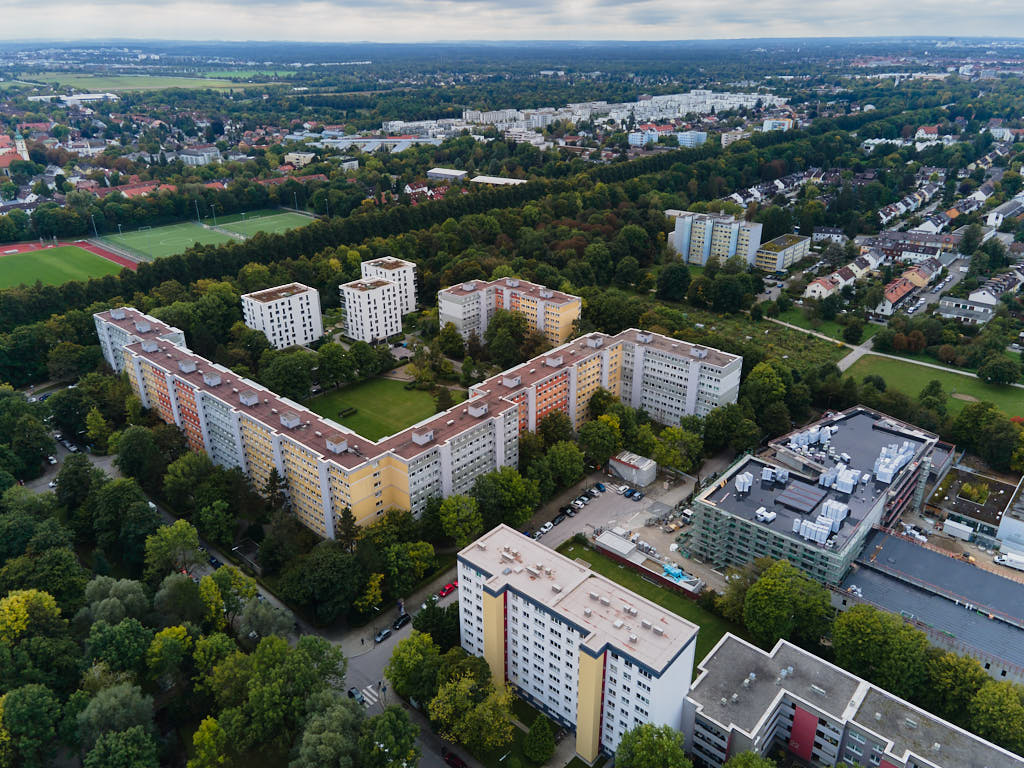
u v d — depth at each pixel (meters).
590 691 174.88
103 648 189.00
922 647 188.00
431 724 193.25
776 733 185.12
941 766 158.62
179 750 186.88
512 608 193.88
